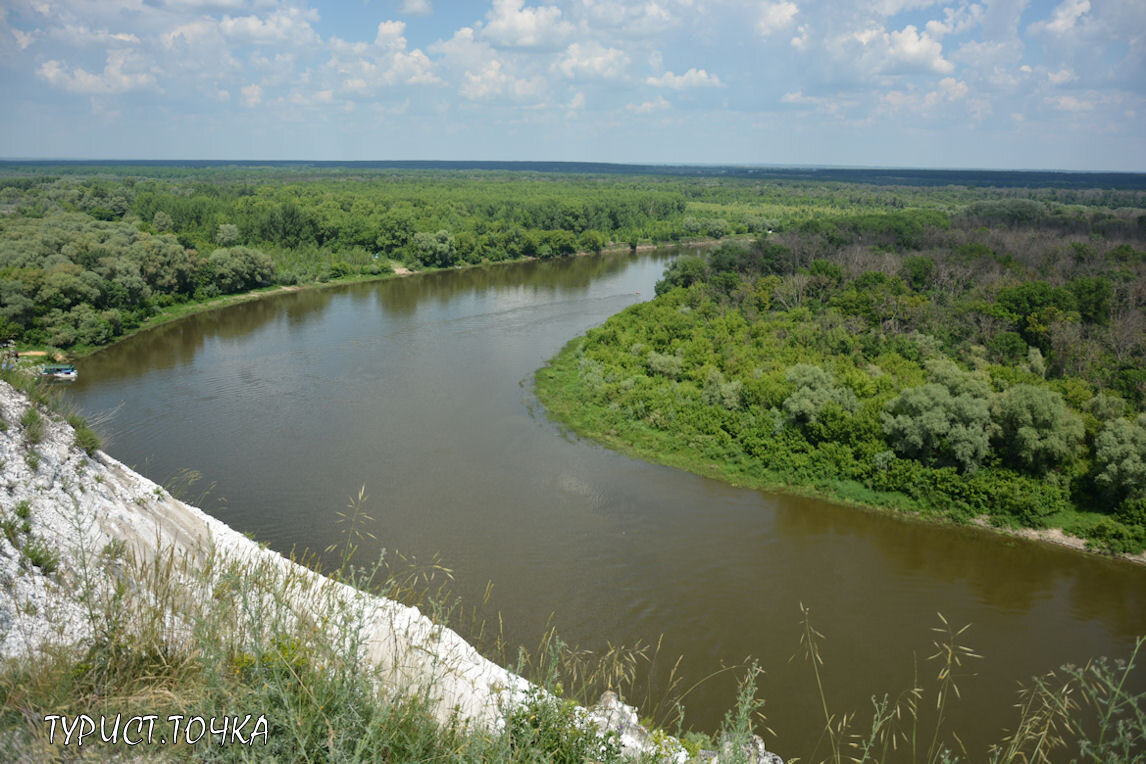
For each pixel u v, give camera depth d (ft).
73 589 30.89
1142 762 30.60
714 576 106.22
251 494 123.54
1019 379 160.15
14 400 48.21
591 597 98.43
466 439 153.48
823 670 85.71
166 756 21.57
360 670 26.21
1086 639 95.55
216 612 27.25
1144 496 123.75
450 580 99.66
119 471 53.16
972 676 85.71
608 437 158.81
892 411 142.20
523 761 24.77
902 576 109.91
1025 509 126.11
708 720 74.95
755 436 148.46
